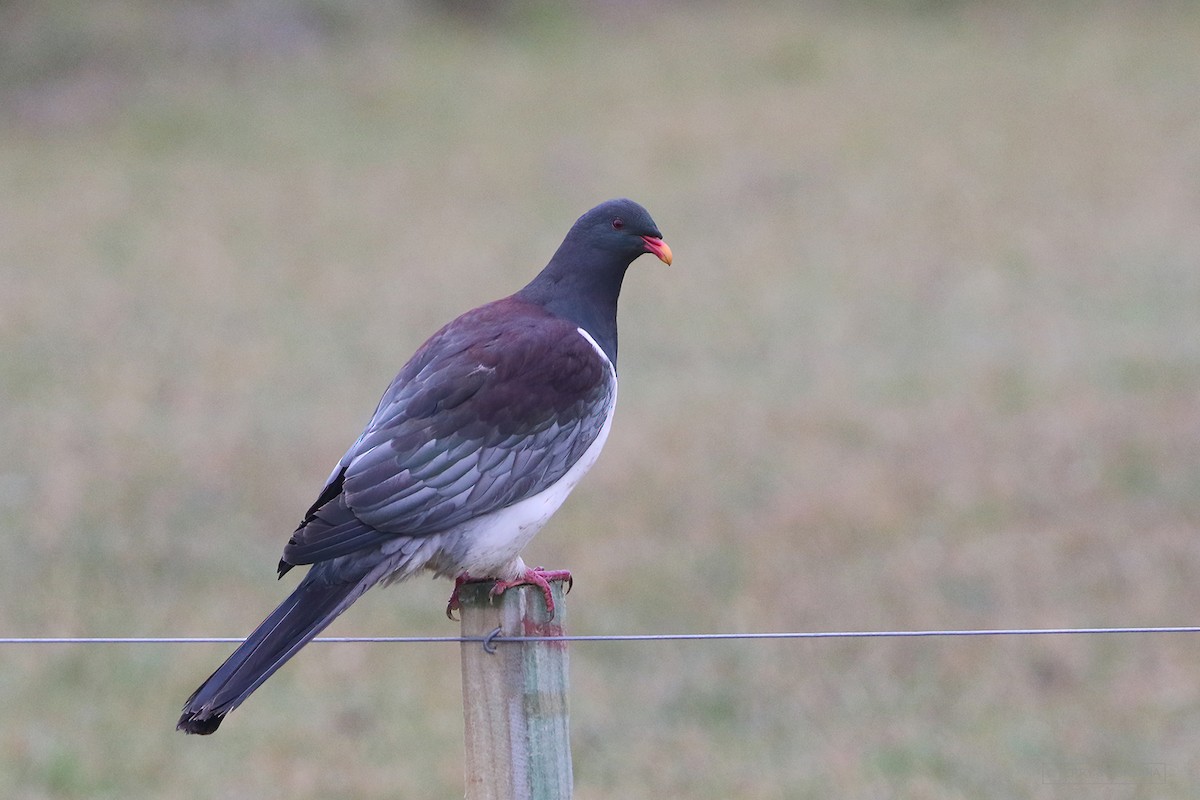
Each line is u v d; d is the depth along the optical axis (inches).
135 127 1114.7
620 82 1251.2
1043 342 689.0
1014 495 502.6
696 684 388.8
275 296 807.1
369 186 1013.8
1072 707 369.1
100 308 781.9
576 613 426.9
